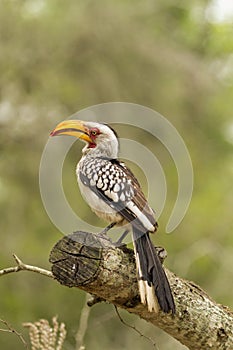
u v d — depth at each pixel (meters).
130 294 6.42
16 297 15.04
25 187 16.27
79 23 16.59
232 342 6.68
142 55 17.06
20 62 16.42
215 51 17.50
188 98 17.36
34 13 16.66
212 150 17.31
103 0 16.80
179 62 17.34
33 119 16.45
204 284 14.84
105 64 16.83
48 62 16.56
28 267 6.73
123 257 6.43
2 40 16.33
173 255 15.20
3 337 14.27
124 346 13.46
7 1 16.33
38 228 16.00
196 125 17.36
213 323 6.64
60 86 16.56
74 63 16.69
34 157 16.22
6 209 16.19
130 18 17.08
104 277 6.30
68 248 6.30
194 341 6.65
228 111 17.19
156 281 6.35
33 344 7.12
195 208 15.84
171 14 17.95
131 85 16.95
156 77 17.14
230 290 14.09
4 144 16.36
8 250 15.72
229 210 15.98
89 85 16.72
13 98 16.48
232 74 17.66
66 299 14.94
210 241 15.16
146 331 12.80
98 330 13.81
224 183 16.72
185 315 6.57
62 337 7.17
